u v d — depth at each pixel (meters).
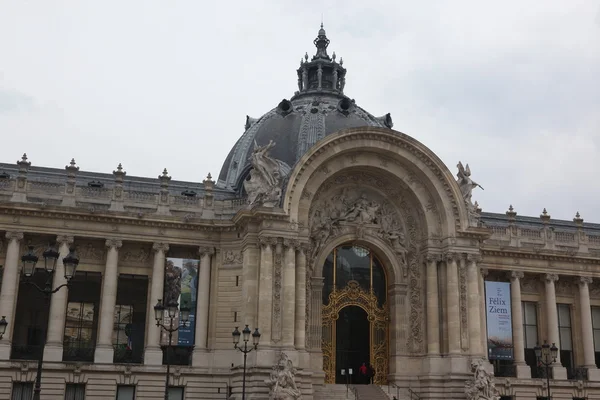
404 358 63.16
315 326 61.47
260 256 57.75
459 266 62.88
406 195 65.81
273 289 56.94
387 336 65.00
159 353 59.03
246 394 55.03
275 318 56.50
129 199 61.53
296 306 58.06
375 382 63.53
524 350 70.44
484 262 69.38
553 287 71.31
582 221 76.06
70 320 59.22
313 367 60.44
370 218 65.00
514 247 69.94
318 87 76.75
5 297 56.72
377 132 62.03
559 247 72.69
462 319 61.78
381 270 66.44
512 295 70.00
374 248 65.50
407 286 64.88
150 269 61.88
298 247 58.81
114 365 57.69
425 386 61.03
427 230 64.12
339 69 78.75
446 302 62.34
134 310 61.09
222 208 63.69
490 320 68.06
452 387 59.66
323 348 62.69
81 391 57.19
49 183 60.16
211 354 60.25
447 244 62.97
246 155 70.81
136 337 60.66
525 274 71.19
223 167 75.00
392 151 63.00
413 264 65.12
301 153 67.06
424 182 64.50
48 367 56.16
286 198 58.44
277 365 53.94
